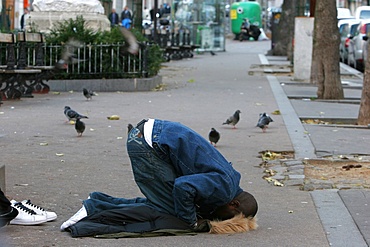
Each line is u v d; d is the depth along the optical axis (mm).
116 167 11055
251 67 35312
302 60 27031
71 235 7473
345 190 9781
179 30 44812
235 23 76312
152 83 22984
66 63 21828
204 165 7453
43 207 8633
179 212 7527
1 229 7363
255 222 7891
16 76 19672
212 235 7605
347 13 54750
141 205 7637
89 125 15078
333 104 19938
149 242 7285
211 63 38406
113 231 7453
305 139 13742
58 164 11180
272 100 20250
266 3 97312
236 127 15164
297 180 10367
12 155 11812
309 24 26891
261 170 11133
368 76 15930
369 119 15992
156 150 7516
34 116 16344
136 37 23953
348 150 12727
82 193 9375
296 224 8109
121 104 18891
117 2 57531
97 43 22859
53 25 24422
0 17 43000
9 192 9297
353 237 7598
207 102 19562
